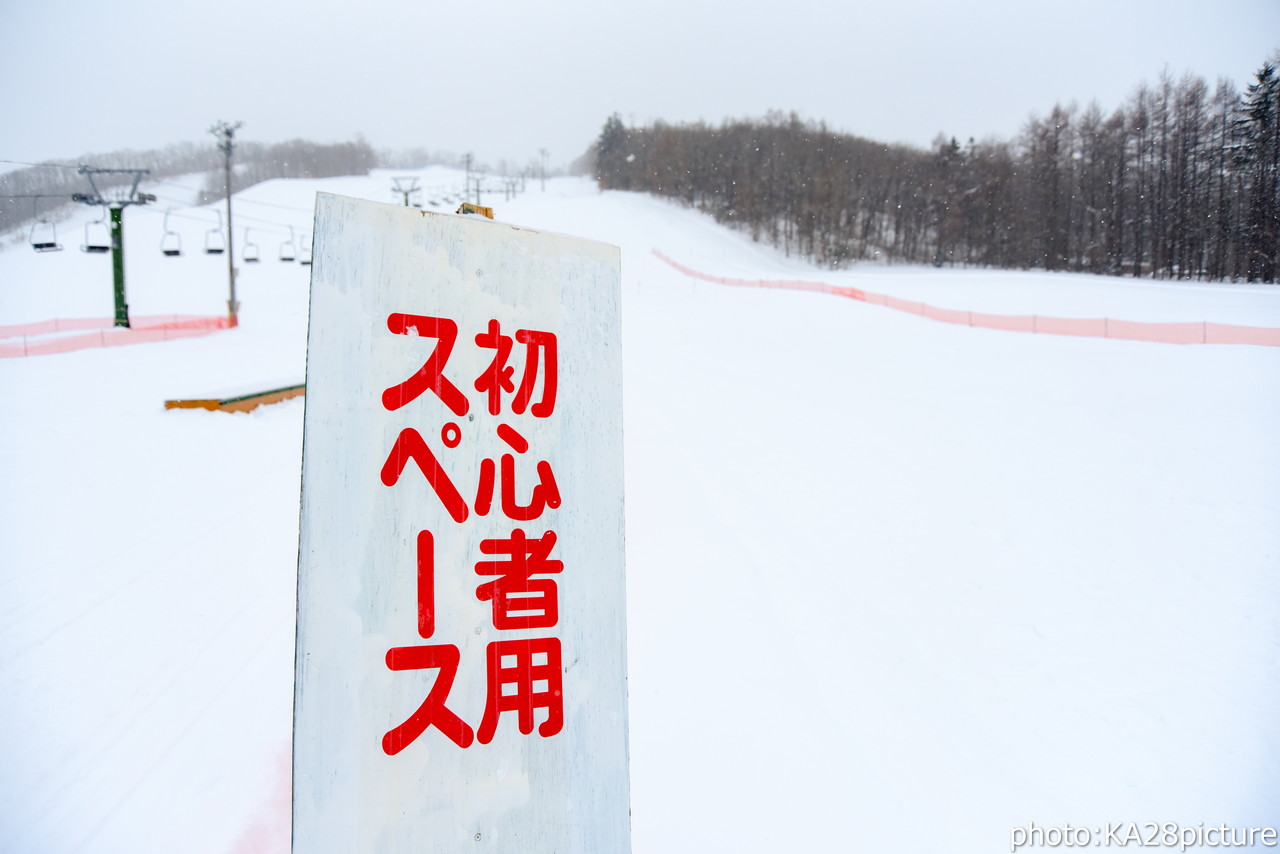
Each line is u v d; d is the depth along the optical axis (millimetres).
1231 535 5781
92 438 9180
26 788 3197
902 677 4312
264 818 3014
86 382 13234
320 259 1440
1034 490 7016
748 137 87812
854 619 4945
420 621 1436
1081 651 4531
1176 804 3336
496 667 1489
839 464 8180
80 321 26812
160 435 9547
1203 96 49875
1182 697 4051
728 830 3055
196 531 6426
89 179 21922
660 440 9117
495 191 81188
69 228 61594
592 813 1519
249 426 10484
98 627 4703
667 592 5137
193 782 3240
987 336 16703
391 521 1438
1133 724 3871
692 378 13641
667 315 24656
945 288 32906
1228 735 3744
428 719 1415
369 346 1462
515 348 1600
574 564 1594
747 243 70062
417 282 1522
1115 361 12781
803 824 3119
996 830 3160
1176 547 5680
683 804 3188
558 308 1662
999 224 66938
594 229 62188
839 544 6129
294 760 1302
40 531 6289
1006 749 3717
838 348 16375
